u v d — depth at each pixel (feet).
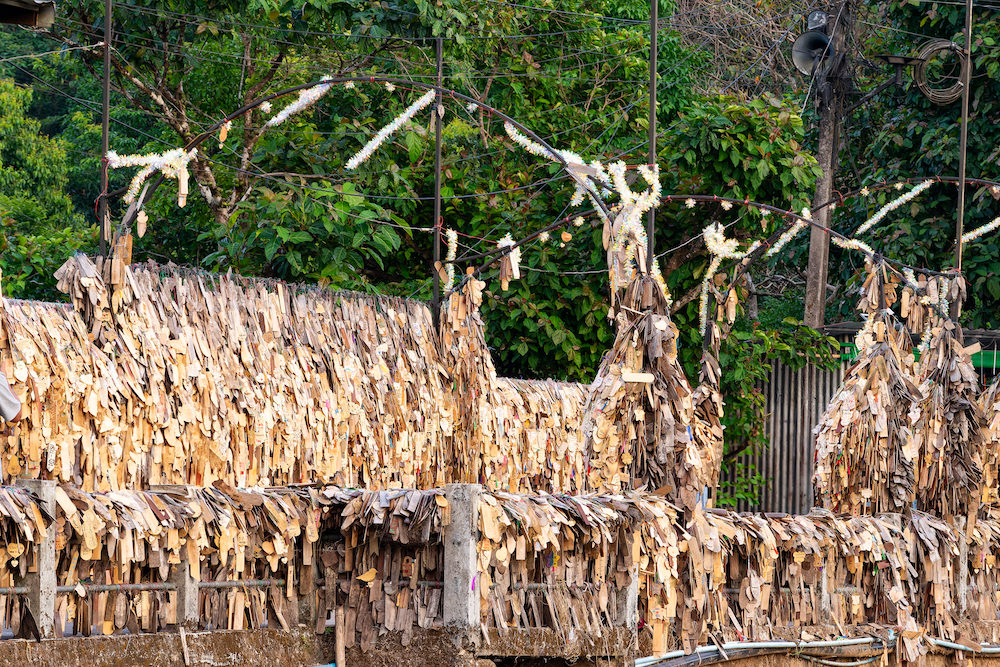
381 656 38.40
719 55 135.03
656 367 46.73
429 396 57.72
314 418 51.60
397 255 85.66
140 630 33.65
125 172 136.36
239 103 82.12
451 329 59.11
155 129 104.47
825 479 58.08
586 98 103.19
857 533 54.80
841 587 55.16
